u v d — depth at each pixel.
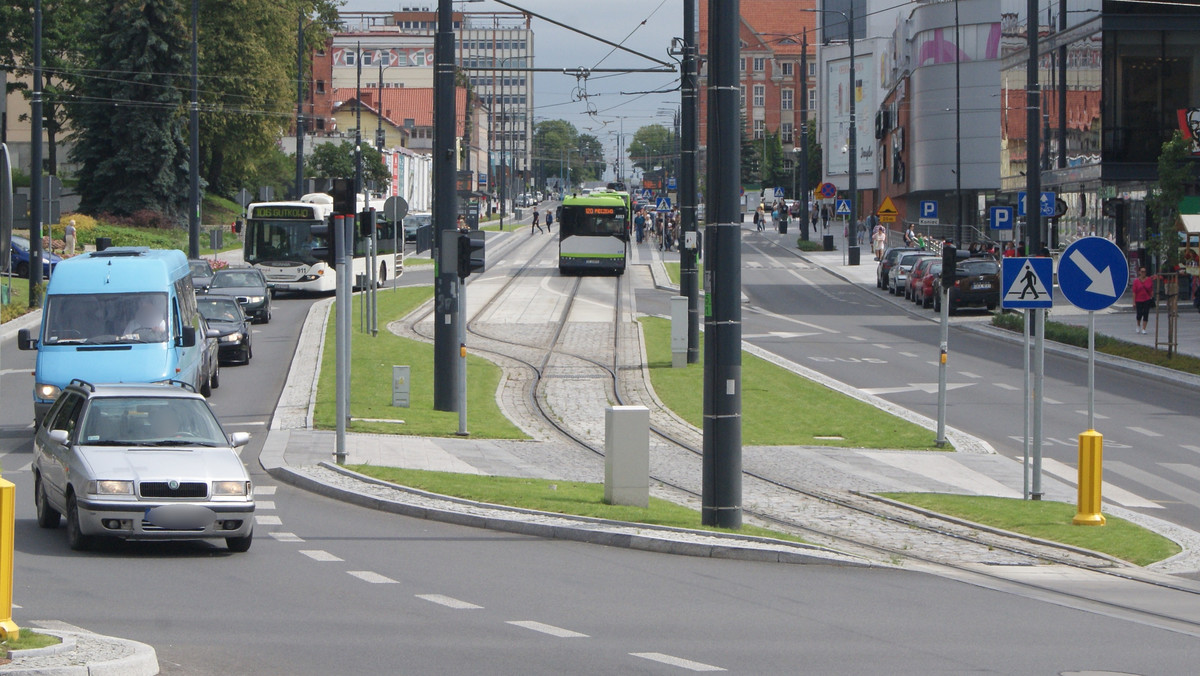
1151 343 51.16
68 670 10.33
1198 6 69.62
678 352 46.53
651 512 22.36
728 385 20.95
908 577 18.08
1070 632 14.41
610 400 39.78
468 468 28.09
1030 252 56.34
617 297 73.38
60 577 16.25
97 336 30.77
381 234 81.12
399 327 57.41
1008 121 93.44
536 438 33.28
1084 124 73.94
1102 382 43.84
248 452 29.17
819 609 15.41
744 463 30.02
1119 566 19.66
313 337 52.81
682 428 35.53
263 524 21.17
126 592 15.37
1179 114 68.69
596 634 13.55
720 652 12.79
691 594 16.16
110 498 17.75
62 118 119.94
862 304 74.19
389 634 13.28
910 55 131.88
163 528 17.83
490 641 13.05
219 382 41.19
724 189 20.72
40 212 57.84
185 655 12.02
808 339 56.41
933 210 86.12
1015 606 16.06
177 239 100.62
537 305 68.69
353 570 17.28
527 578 17.00
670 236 114.06
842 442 33.03
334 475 25.94
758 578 17.53
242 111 114.06
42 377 29.97
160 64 106.00
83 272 31.78
